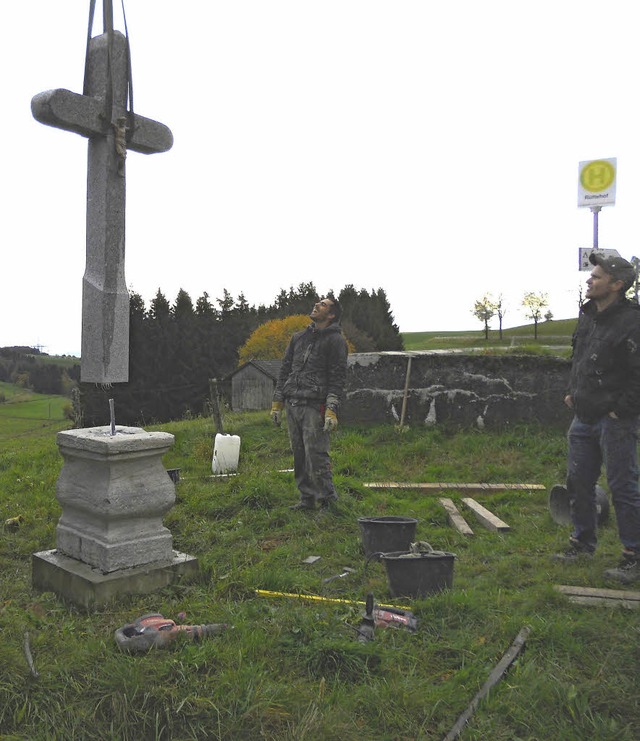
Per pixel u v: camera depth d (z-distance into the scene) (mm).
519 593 4121
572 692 2885
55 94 4012
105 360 4270
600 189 9266
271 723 2762
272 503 6406
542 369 9492
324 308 6266
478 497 7047
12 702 2863
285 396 6379
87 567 4168
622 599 3955
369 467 8367
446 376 9875
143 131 4488
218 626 3510
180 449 9875
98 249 4316
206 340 47500
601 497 5773
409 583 4094
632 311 4426
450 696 2941
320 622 3529
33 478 8148
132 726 2764
